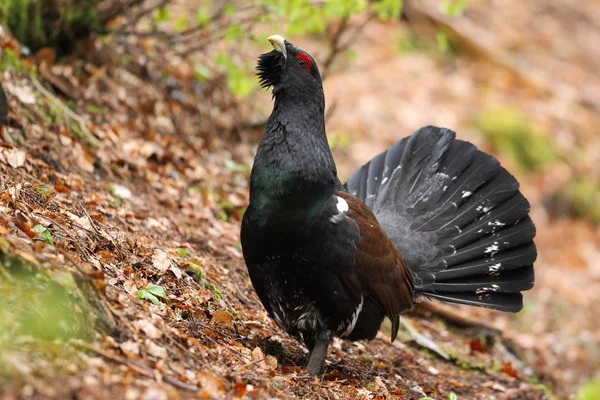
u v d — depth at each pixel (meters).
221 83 16.00
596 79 29.75
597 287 19.86
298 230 8.34
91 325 6.69
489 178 11.18
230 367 7.66
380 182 11.29
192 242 11.42
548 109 26.48
